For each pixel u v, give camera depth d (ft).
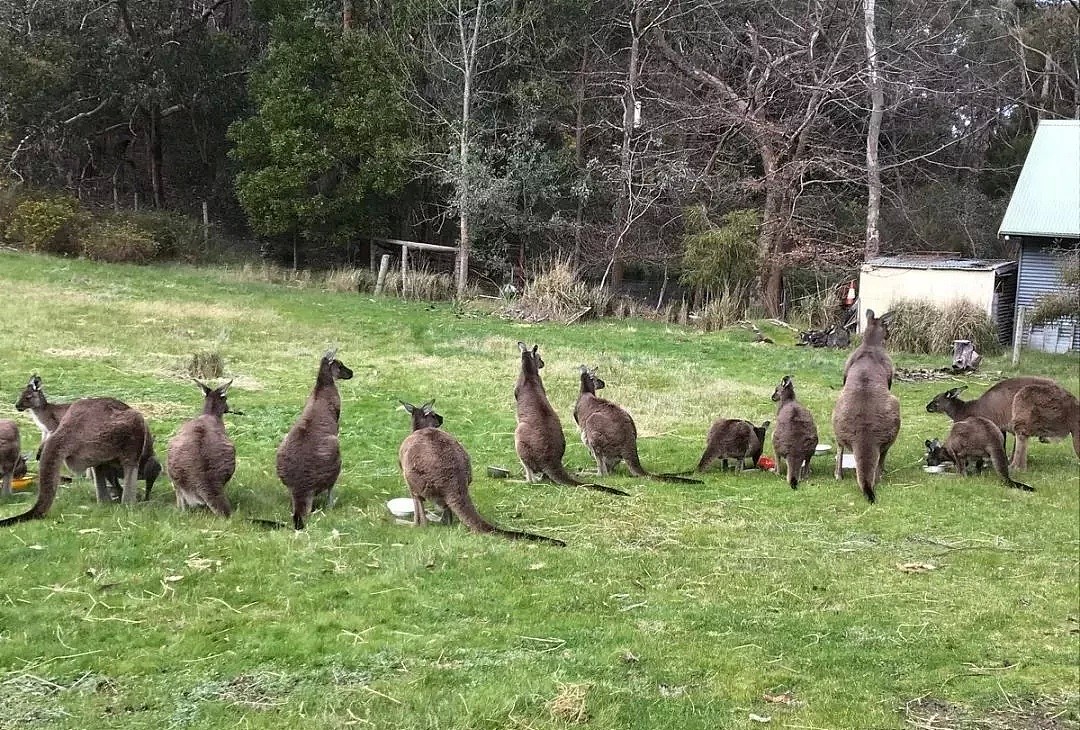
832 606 21.77
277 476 28.45
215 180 117.70
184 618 19.11
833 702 16.80
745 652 18.89
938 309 75.05
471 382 49.32
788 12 106.01
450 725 15.23
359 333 64.03
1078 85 121.39
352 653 17.79
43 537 22.81
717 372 57.82
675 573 23.47
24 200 89.61
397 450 35.50
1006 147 116.37
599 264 100.83
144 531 23.66
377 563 22.67
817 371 59.82
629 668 17.79
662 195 101.24
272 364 51.19
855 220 106.83
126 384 42.88
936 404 38.19
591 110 107.76
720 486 32.24
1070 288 72.49
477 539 24.50
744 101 96.32
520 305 82.02
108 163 116.26
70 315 59.06
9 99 94.58
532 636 19.06
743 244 88.74
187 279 82.02
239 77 111.55
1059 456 38.86
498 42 97.91
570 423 41.96
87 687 16.15
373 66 96.78
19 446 27.43
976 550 26.40
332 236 97.91
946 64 107.04
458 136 94.32
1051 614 21.71
